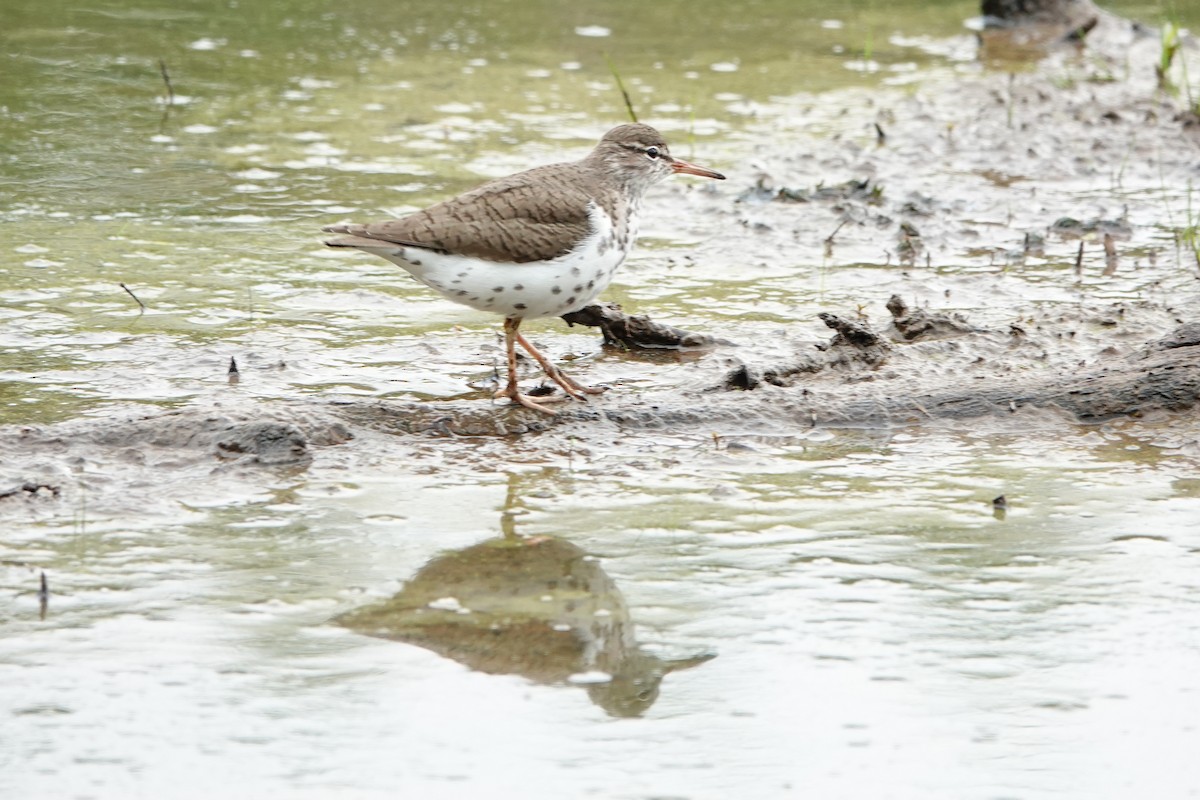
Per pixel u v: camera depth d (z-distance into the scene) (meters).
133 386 13.16
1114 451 12.22
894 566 10.10
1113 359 13.66
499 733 8.17
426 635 9.16
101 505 10.83
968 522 10.82
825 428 12.72
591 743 8.09
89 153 20.20
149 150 20.41
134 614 9.31
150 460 11.55
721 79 24.42
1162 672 8.75
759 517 10.90
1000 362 13.94
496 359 14.18
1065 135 21.59
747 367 13.27
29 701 8.33
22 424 12.14
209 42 25.66
